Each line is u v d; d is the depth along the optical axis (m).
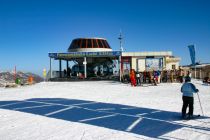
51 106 15.38
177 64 41.72
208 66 43.31
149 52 37.62
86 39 43.53
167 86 27.25
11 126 10.66
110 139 8.73
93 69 41.06
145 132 9.52
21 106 15.52
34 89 25.48
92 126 10.50
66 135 9.27
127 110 13.82
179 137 8.87
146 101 16.84
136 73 28.88
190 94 11.52
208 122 10.95
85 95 20.36
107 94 20.81
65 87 26.53
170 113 12.89
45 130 9.98
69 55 36.88
